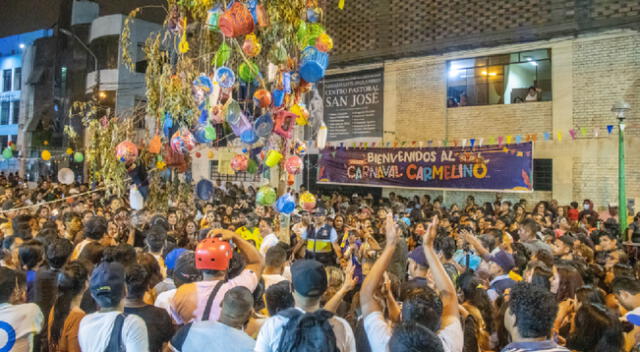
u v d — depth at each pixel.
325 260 7.87
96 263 4.33
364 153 14.38
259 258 3.71
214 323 2.80
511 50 12.57
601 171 11.34
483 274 5.07
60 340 3.05
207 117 5.94
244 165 6.23
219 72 5.57
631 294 3.69
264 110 5.86
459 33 13.08
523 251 6.14
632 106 11.05
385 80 14.50
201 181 6.78
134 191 6.64
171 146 6.43
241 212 9.55
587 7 11.33
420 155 13.39
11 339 2.95
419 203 12.84
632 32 11.04
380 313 2.64
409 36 13.93
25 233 5.41
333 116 15.45
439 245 4.95
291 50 5.99
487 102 13.09
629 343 3.57
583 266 5.09
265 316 3.54
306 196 6.11
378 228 8.15
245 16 5.10
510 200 12.40
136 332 2.70
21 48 33.97
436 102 13.66
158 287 4.02
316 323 2.29
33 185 23.19
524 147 11.75
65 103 27.30
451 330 2.57
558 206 11.06
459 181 12.73
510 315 2.62
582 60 11.64
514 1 12.24
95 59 23.27
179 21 6.34
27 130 29.52
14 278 3.13
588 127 11.53
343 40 15.20
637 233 9.21
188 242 7.39
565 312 3.89
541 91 12.33
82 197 11.43
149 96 6.73
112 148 6.64
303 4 5.89
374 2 14.59
